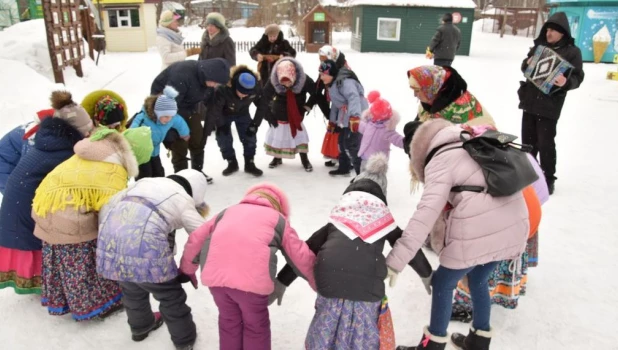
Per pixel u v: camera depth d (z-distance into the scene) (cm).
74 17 1020
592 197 503
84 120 312
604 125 811
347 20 3188
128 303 277
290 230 253
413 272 362
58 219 275
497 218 238
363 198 252
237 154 642
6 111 686
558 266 369
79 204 275
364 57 1827
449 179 242
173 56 748
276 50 752
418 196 506
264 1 3719
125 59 1612
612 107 952
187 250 260
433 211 238
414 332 298
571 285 345
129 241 254
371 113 435
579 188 529
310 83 545
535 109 488
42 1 883
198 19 3647
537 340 290
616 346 286
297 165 602
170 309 271
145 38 1934
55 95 306
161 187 272
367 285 234
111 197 279
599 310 318
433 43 1266
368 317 238
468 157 244
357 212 247
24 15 1711
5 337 291
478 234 238
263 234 240
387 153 441
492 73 1387
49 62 1011
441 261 250
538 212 288
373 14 2008
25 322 305
